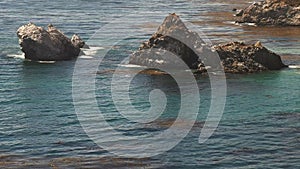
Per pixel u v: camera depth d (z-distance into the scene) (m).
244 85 97.62
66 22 188.00
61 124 74.88
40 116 78.69
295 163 61.69
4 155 62.72
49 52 118.81
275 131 72.38
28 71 108.75
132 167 59.47
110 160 61.28
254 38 156.50
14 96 89.75
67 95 90.62
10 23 181.38
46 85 97.31
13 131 71.69
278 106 84.31
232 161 61.97
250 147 66.44
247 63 109.38
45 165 59.62
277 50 135.00
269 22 194.25
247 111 81.44
